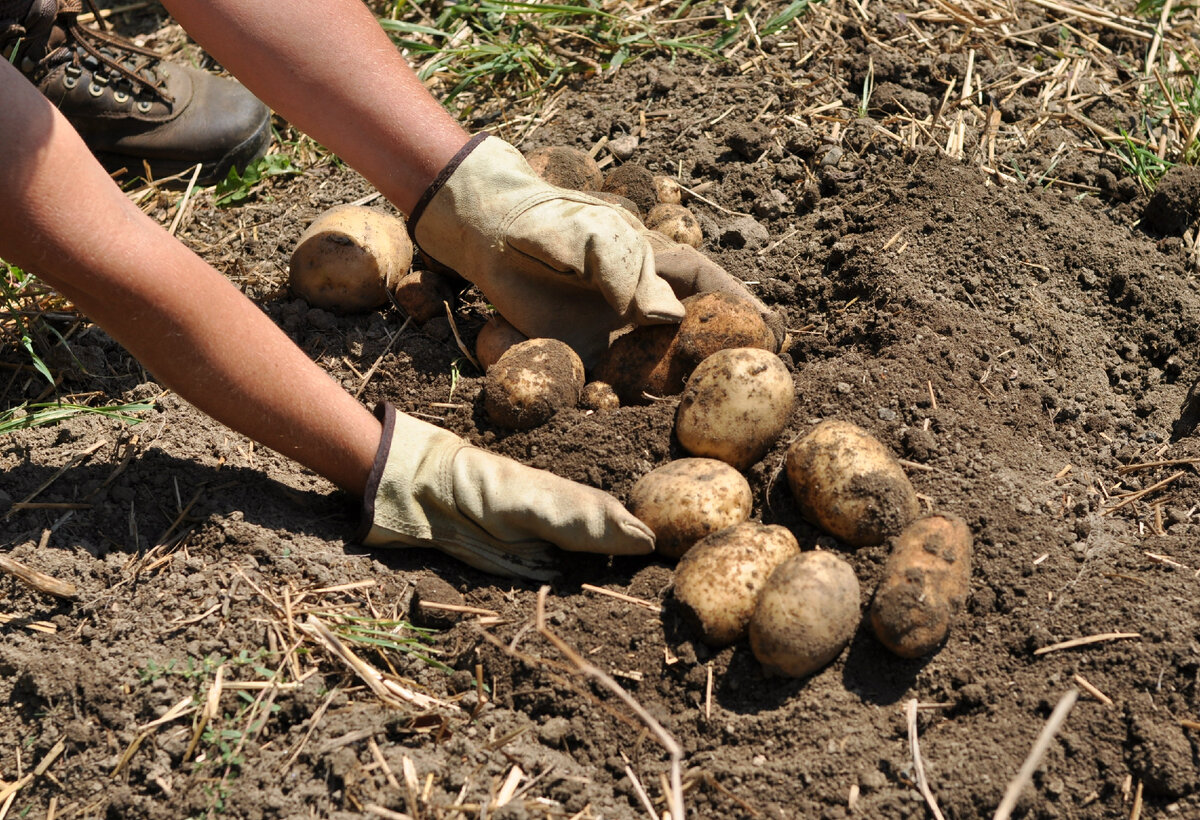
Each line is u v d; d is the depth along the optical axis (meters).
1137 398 2.07
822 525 1.87
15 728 1.79
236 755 1.78
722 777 1.77
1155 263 2.18
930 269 2.11
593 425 1.96
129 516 1.90
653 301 1.96
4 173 1.73
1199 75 2.38
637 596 1.86
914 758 1.76
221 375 1.83
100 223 1.77
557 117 2.37
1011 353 2.05
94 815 1.76
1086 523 1.90
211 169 2.31
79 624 1.84
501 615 1.86
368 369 2.07
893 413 1.96
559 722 1.81
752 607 1.81
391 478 1.87
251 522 1.89
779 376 1.92
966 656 1.81
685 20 2.47
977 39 2.43
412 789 1.76
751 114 2.33
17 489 1.91
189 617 1.84
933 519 1.82
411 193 2.01
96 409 1.97
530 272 2.00
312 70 1.96
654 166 2.29
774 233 2.22
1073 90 2.37
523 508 1.87
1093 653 1.80
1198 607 1.82
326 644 1.82
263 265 2.20
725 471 1.88
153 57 2.28
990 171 2.25
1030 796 1.74
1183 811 1.74
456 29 2.50
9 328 2.07
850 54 2.39
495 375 1.97
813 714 1.79
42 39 2.18
